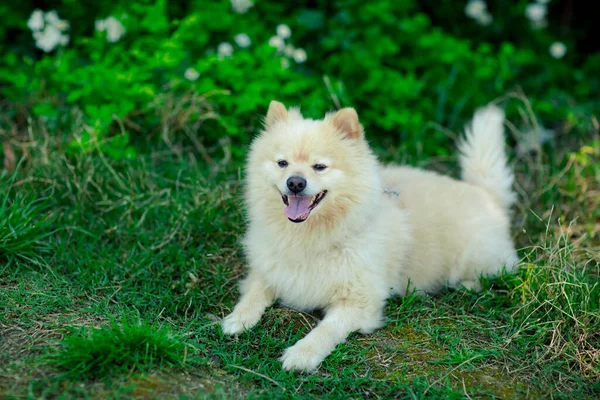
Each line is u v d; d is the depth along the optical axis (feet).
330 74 20.02
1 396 8.46
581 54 25.71
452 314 12.22
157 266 13.25
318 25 20.24
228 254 13.97
